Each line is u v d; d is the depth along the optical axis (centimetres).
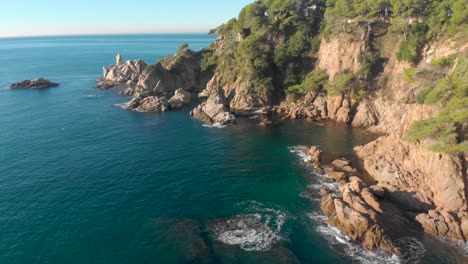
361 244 4281
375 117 9331
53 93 13875
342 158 6888
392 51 9781
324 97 10419
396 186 5441
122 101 12494
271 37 12744
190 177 6216
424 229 4547
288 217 4922
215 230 4612
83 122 9688
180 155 7269
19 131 8806
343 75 9888
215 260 4044
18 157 7062
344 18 10650
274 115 10512
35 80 15238
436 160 5159
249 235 4506
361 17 10281
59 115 10412
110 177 6169
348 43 10406
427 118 5625
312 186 5859
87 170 6450
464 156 5019
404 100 8225
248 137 8475
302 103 10631
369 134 8512
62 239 4394
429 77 6094
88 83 16400
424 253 4138
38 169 6475
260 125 9450
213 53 15362
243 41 11688
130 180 6066
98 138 8319
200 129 9150
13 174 6247
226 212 5056
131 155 7238
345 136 8406
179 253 4159
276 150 7556
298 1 12788
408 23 9488
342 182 5872
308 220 4838
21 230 4556
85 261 4019
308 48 12044
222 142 8112
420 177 5441
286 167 6644
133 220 4828
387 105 9156
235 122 9775
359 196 5156
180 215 4966
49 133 8662
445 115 5075
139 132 8838
